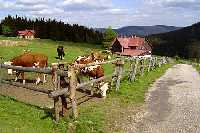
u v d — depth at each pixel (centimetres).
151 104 1583
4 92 1565
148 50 12862
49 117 1170
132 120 1272
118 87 1800
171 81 2603
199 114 1398
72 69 1171
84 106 1409
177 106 1550
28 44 6312
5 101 1337
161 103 1614
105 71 2922
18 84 1370
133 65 2292
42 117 1163
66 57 5044
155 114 1384
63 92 1139
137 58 2347
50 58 4588
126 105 1516
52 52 5500
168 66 5162
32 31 16062
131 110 1432
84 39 17738
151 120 1287
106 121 1223
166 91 2006
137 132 1128
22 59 1884
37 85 1880
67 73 1145
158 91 1994
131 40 12250
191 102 1650
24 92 1606
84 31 17962
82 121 1155
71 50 6744
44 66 1922
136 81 2286
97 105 1454
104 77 1631
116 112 1370
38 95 1554
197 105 1577
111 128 1151
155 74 3102
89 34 18012
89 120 1183
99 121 1202
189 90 2072
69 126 1103
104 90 1623
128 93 1786
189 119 1312
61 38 16975
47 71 1193
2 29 15750
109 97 1645
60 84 1241
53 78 1168
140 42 12150
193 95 1867
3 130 995
